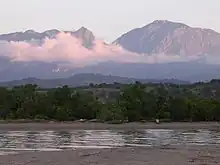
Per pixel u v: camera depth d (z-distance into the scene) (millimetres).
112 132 80125
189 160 30172
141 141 56312
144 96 115312
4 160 30156
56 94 114938
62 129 89125
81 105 112000
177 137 65062
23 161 29609
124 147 43781
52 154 34000
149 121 109750
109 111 108312
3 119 107750
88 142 54094
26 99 113875
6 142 53312
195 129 93312
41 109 111438
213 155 33688
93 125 97812
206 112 114000
